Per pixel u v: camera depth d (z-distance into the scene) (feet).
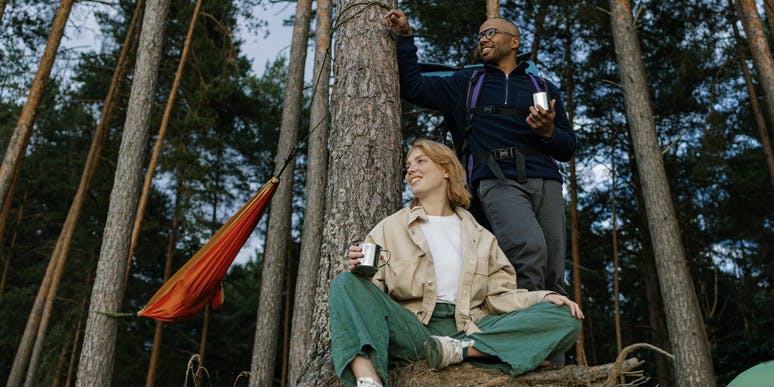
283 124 35.09
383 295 7.74
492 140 10.50
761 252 47.65
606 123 50.85
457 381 7.21
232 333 68.64
